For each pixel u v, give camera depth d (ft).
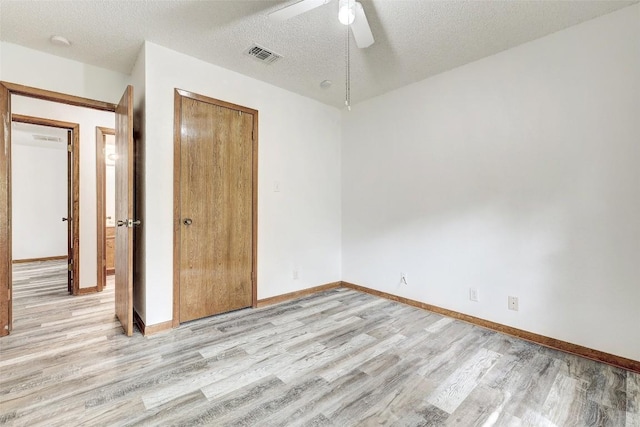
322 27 7.19
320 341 7.70
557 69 7.34
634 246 6.42
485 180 8.60
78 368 6.34
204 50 8.30
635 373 6.32
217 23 7.07
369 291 11.93
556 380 6.06
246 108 9.86
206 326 8.59
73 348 7.22
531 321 7.80
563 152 7.29
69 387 5.68
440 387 5.81
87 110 11.86
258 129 10.23
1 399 5.31
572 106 7.14
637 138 6.37
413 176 10.36
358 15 5.58
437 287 9.73
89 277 11.93
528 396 5.55
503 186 8.26
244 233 9.98
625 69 6.48
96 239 12.07
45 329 8.34
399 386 5.83
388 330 8.40
